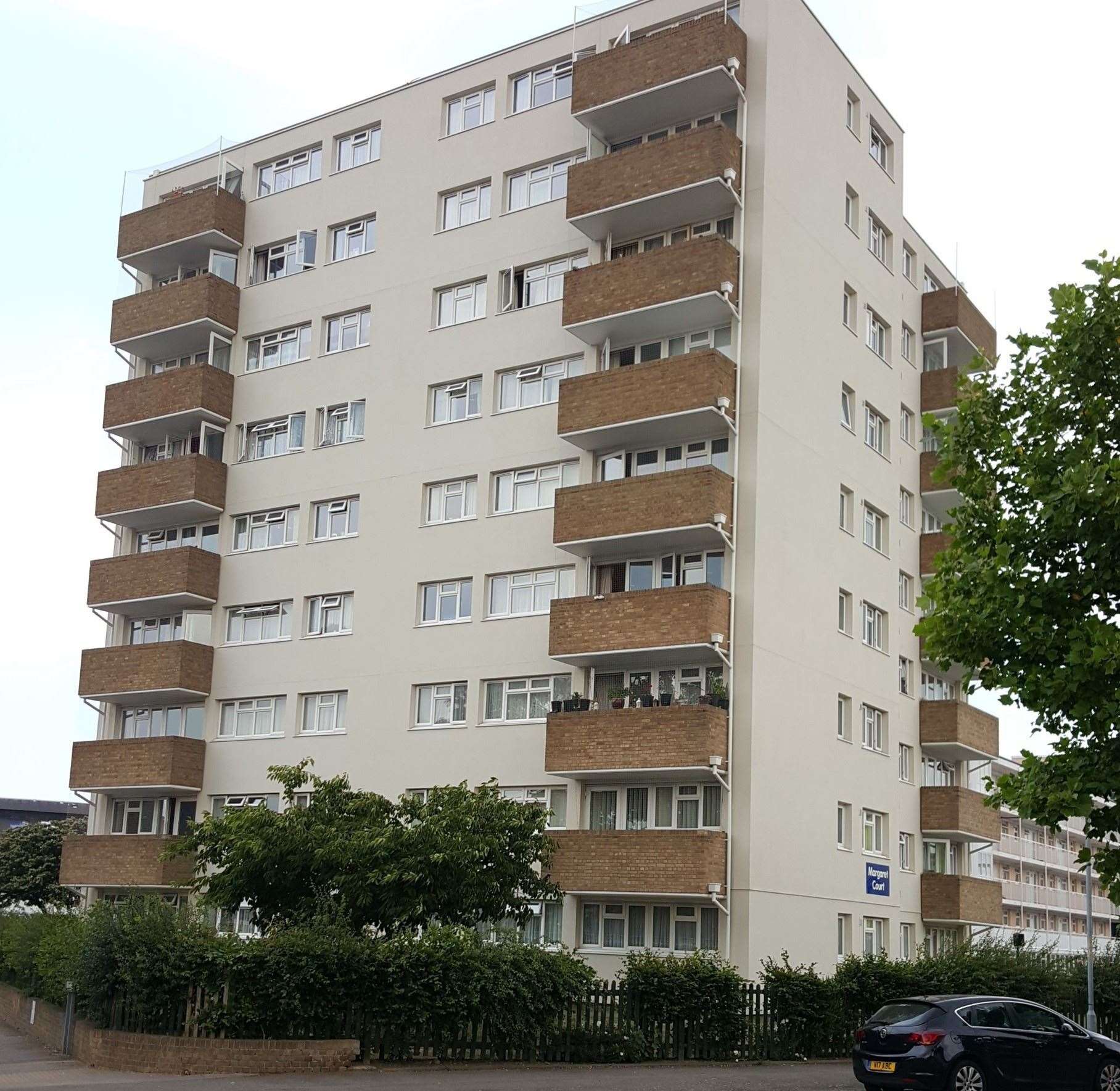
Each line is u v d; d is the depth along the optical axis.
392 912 25.66
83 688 43.41
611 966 33.25
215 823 27.17
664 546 34.81
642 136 38.22
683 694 34.06
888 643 41.50
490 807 27.70
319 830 26.64
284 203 44.69
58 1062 24.33
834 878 36.47
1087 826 20.05
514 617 36.94
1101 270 21.41
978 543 21.50
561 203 38.62
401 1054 23.25
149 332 44.88
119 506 44.12
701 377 33.50
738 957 31.72
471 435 38.81
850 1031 31.19
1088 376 21.16
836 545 38.56
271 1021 22.61
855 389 40.75
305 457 42.12
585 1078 22.08
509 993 23.88
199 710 42.69
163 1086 19.78
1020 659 20.58
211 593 42.81
